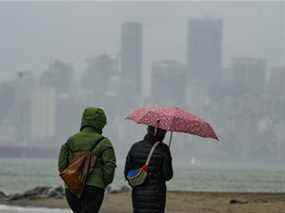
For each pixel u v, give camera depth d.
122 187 77.69
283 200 63.22
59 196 68.56
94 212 27.03
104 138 27.36
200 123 28.28
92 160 26.89
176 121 27.81
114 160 27.25
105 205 58.53
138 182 27.47
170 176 27.88
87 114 27.69
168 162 27.69
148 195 27.41
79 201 27.00
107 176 26.94
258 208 56.38
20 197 66.25
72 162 26.94
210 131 28.53
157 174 27.56
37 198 66.69
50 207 57.78
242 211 54.69
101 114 27.84
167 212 53.59
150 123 27.91
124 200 62.91
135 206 27.66
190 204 59.47
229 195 68.31
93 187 26.78
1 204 60.16
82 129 27.75
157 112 28.11
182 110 28.78
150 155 27.52
